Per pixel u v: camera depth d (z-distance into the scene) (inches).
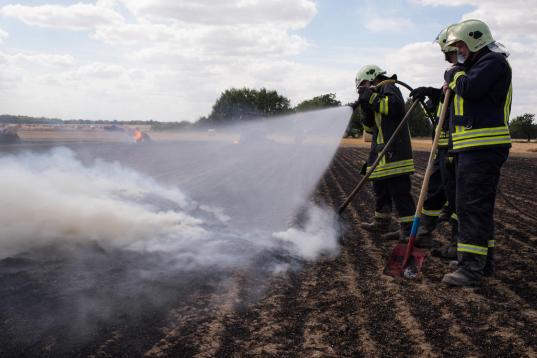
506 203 317.7
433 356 96.9
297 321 113.8
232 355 95.9
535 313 120.2
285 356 96.0
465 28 140.6
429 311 121.0
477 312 120.6
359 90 196.4
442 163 177.0
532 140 1919.3
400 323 113.3
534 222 246.1
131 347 97.7
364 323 113.1
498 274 153.2
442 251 177.2
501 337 105.8
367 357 96.3
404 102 191.2
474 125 140.2
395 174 187.6
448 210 216.4
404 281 145.9
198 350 97.3
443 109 149.7
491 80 134.5
